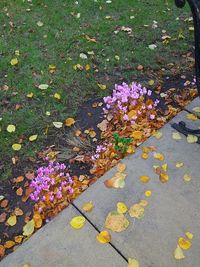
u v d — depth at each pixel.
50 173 1.05
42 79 1.38
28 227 0.94
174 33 1.59
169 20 1.67
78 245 0.86
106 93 1.32
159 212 0.90
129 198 0.94
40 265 0.83
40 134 1.19
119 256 0.83
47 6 1.75
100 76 1.39
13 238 0.94
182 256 0.82
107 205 0.93
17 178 1.07
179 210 0.91
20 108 1.27
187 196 0.93
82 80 1.37
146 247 0.84
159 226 0.88
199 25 0.86
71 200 0.99
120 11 1.73
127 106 1.22
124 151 1.08
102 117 1.24
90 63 1.44
